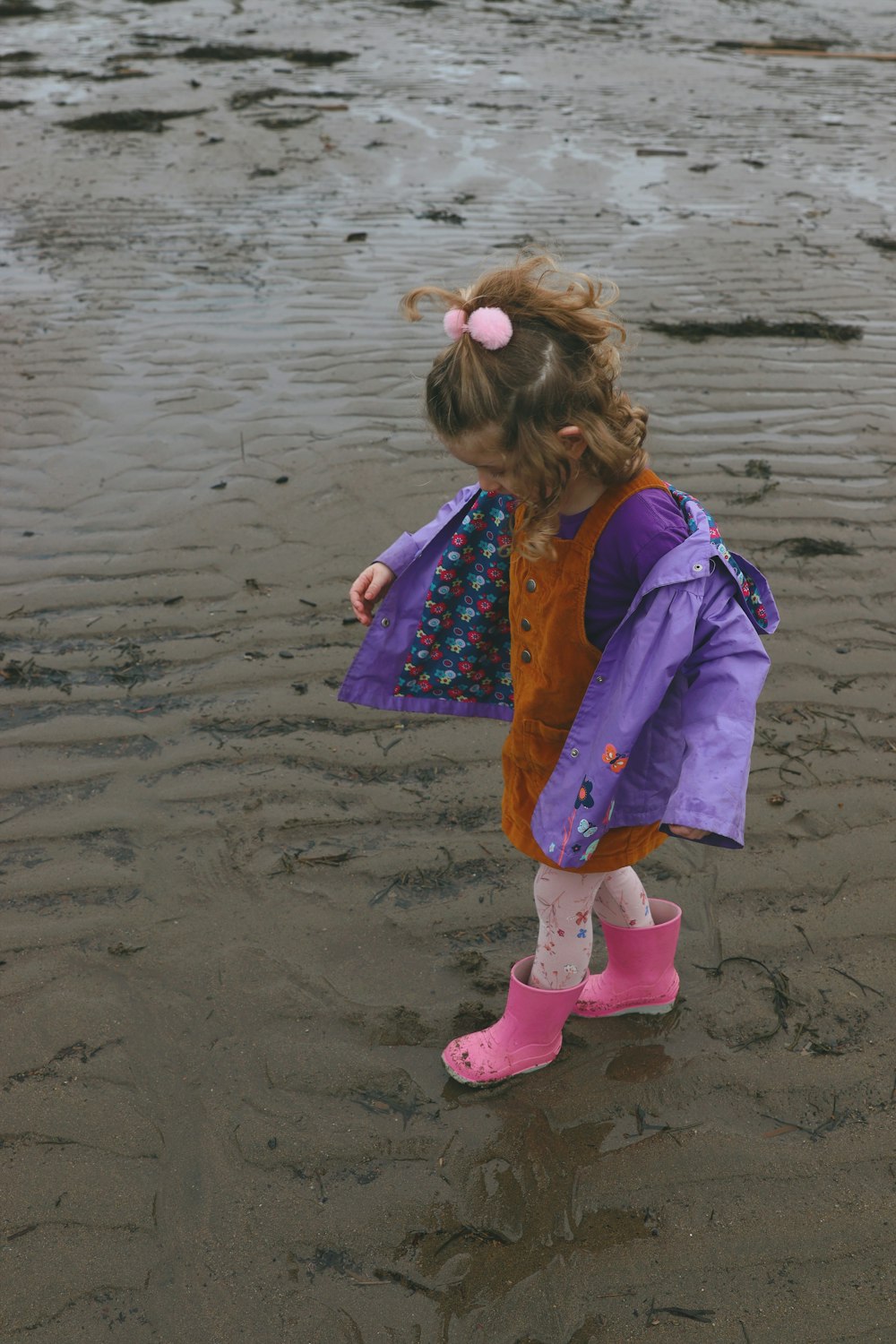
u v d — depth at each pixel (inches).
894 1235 75.4
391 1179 79.4
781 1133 82.6
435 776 118.2
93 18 526.0
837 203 309.9
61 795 114.4
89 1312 71.1
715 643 68.1
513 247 269.3
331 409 194.5
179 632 139.4
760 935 99.4
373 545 157.2
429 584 84.4
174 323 227.5
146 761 119.0
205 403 196.4
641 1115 84.2
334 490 170.2
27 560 153.4
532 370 62.3
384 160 336.2
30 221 286.8
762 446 184.5
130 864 106.5
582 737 71.4
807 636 138.5
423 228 283.0
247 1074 86.9
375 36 505.0
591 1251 74.6
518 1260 74.1
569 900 81.0
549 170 331.0
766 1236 75.4
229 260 260.7
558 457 63.9
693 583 66.9
